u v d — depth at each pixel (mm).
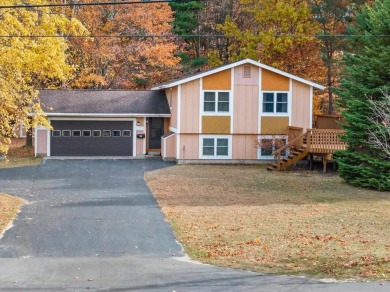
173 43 46781
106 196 23141
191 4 50250
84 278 11164
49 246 14477
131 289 10297
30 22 19938
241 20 50406
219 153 35469
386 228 16719
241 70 35156
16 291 10109
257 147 35219
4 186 25641
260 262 12641
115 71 44125
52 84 42500
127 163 34719
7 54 19609
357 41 35438
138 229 16656
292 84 35531
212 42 52406
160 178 28609
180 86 34812
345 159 27609
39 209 19969
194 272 11750
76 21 21391
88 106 37031
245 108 35344
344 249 13664
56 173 30156
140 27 43312
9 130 21266
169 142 35969
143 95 39250
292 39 42656
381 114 23047
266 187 26234
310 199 22984
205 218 18344
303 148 32500
